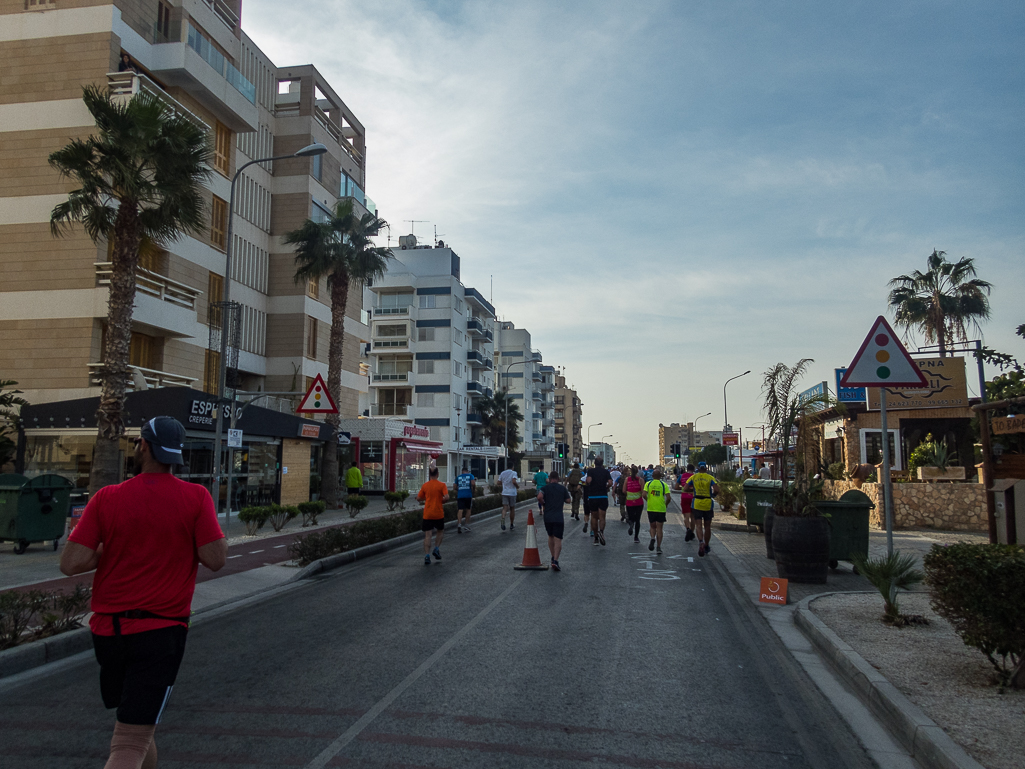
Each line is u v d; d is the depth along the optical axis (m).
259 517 17.27
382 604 9.20
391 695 5.41
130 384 19.73
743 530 20.03
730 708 5.21
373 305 68.81
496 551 15.02
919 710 4.73
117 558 3.16
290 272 35.69
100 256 22.92
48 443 20.41
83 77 23.39
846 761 4.28
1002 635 5.07
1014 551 5.18
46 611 7.35
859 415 23.30
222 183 29.80
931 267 34.44
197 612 8.88
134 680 3.06
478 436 77.44
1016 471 9.20
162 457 3.30
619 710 5.12
